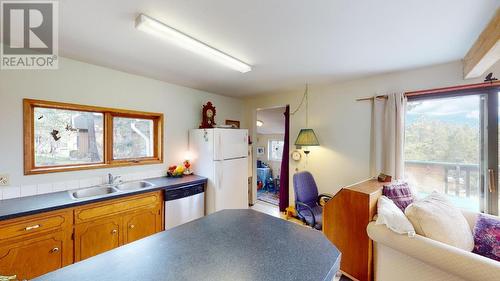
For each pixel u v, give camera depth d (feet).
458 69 7.16
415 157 8.34
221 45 6.12
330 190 10.29
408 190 7.02
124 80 8.64
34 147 6.82
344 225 6.89
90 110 7.91
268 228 4.08
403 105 8.14
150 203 7.80
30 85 6.56
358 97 9.41
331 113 10.28
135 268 2.78
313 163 10.97
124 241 7.11
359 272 6.46
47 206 5.60
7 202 5.93
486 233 5.34
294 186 8.99
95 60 7.38
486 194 6.93
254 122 14.05
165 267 2.81
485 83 6.70
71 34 5.52
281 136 19.76
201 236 3.73
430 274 4.80
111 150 8.52
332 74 8.73
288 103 12.03
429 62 7.36
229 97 13.41
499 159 6.72
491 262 3.94
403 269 5.29
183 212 8.79
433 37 5.59
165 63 7.59
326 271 2.75
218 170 9.81
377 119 8.79
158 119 9.98
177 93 10.59
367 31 5.31
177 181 9.07
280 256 3.10
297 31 5.33
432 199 6.05
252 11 4.49
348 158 9.72
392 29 5.20
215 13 4.56
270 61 7.35
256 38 5.70
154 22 4.75
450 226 5.12
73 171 7.47
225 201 10.11
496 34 4.42
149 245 3.40
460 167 7.46
